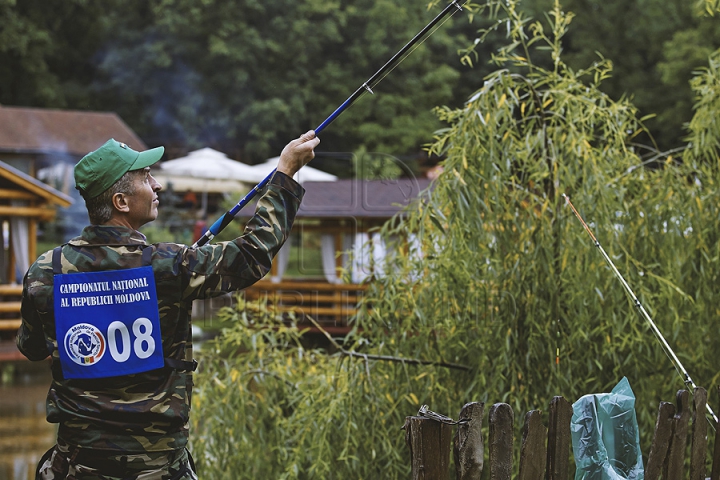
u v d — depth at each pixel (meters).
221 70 77.81
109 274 6.24
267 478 12.77
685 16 72.00
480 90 11.23
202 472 12.78
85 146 67.12
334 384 12.09
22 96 80.31
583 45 73.62
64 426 6.22
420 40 7.47
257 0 78.50
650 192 12.05
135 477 6.15
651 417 11.55
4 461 19.92
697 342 11.78
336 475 11.78
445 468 6.41
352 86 77.38
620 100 12.32
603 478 7.29
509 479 6.50
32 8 79.81
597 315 11.14
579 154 11.08
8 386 31.02
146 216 6.52
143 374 6.18
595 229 11.12
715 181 12.38
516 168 11.59
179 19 76.00
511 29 11.71
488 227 11.15
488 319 11.26
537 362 11.13
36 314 6.36
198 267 6.25
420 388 11.66
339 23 80.69
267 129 76.38
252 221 6.42
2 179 40.44
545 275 11.13
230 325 31.67
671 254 11.77
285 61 79.31
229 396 12.65
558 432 6.90
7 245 42.25
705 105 12.65
